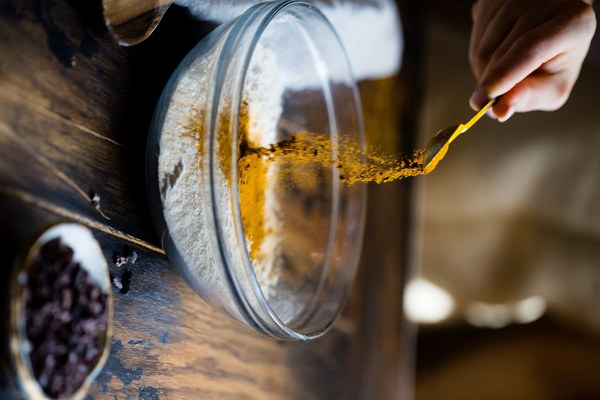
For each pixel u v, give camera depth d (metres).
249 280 0.54
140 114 0.58
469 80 1.25
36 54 0.50
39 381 0.46
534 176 1.33
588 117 1.29
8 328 0.44
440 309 1.42
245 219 0.61
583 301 1.42
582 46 0.66
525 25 0.65
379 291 0.93
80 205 0.53
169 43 0.61
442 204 1.36
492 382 1.37
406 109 0.98
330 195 0.71
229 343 0.67
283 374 0.75
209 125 0.53
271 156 0.61
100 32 0.53
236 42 0.54
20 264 0.45
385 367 0.93
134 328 0.57
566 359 1.42
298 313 0.66
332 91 0.69
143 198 0.58
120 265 0.56
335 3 0.78
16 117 0.49
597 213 1.34
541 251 1.41
